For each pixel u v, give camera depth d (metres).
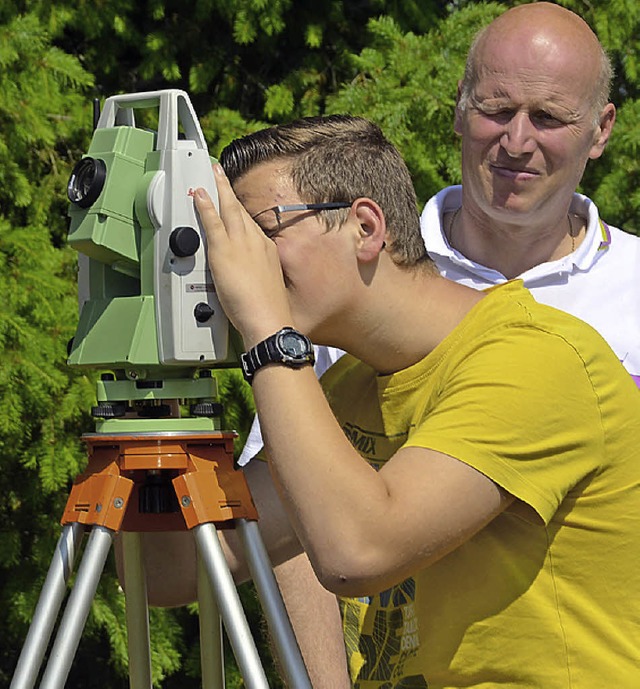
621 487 5.48
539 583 5.44
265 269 5.64
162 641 14.45
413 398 5.79
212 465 5.83
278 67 16.69
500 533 5.47
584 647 5.39
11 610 14.39
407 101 14.11
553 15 8.69
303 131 5.97
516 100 8.41
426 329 5.82
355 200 5.78
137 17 15.91
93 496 5.75
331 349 8.75
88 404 13.40
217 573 5.60
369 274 5.79
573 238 9.19
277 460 5.29
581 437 5.34
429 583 5.62
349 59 15.70
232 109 16.36
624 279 8.99
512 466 5.21
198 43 15.81
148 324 5.81
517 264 9.00
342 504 5.12
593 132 8.70
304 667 5.65
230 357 6.02
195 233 5.72
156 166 5.83
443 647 5.56
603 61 8.72
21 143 13.70
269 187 5.85
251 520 5.82
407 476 5.18
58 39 15.70
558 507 5.46
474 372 5.35
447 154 14.38
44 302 13.03
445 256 9.12
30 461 13.33
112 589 14.39
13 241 13.31
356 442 6.20
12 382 12.74
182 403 6.52
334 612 6.98
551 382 5.30
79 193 5.91
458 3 16.08
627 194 15.37
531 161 8.46
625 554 5.48
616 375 5.57
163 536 6.83
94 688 16.31
